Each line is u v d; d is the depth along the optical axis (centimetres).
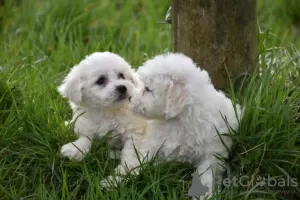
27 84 554
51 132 493
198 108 439
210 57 502
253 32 505
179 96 430
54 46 696
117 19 771
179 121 447
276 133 447
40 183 434
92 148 471
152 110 440
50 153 468
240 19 492
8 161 472
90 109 494
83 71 489
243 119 456
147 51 679
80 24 713
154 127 462
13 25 749
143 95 443
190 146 446
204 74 455
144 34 737
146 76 439
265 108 457
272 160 442
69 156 463
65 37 707
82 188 446
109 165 459
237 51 500
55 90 557
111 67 491
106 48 653
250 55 508
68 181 452
